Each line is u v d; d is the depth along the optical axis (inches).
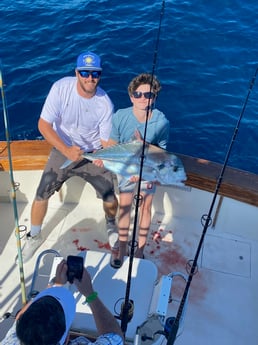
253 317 120.0
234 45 274.2
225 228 141.6
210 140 214.7
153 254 134.9
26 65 251.9
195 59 262.4
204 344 112.5
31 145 136.7
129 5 310.0
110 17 297.4
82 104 119.2
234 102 235.8
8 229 140.2
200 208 142.0
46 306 55.6
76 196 149.2
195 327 116.0
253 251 137.6
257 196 124.5
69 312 61.1
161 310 88.3
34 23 290.2
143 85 106.2
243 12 306.0
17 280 125.0
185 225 144.0
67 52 263.7
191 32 283.1
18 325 54.2
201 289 125.6
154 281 98.3
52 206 149.4
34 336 52.5
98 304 70.7
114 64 254.7
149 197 121.3
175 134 216.8
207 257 134.6
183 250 136.4
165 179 108.5
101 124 123.0
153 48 268.2
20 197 148.2
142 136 114.6
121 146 111.0
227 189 125.6
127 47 268.1
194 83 245.6
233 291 125.9
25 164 133.3
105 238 139.6
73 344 67.5
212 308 121.0
